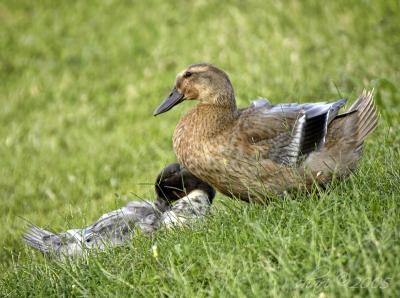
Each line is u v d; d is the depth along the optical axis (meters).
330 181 9.55
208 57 19.62
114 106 19.48
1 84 21.92
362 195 8.63
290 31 19.58
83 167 16.50
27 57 22.97
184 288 7.71
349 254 7.40
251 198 9.77
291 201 8.79
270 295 7.17
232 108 10.05
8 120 20.02
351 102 14.04
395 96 13.33
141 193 13.79
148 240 9.54
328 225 7.97
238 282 7.41
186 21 22.41
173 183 11.41
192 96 10.46
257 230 8.08
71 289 8.80
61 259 10.18
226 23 21.34
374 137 11.95
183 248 8.52
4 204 15.29
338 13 19.62
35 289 9.08
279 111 9.78
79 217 12.80
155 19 23.03
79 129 18.73
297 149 9.46
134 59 21.53
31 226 11.36
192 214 10.58
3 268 11.34
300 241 7.73
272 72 17.56
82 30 23.80
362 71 15.99
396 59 16.33
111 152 16.98
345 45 17.95
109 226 10.73
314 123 9.43
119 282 8.37
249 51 19.16
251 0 21.95
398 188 8.74
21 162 17.44
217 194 12.45
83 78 21.33
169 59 20.62
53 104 20.36
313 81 16.38
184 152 10.01
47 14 25.20
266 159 9.52
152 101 18.89
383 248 7.27
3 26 24.91
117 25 23.53
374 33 18.06
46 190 15.66
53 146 17.98
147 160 16.16
